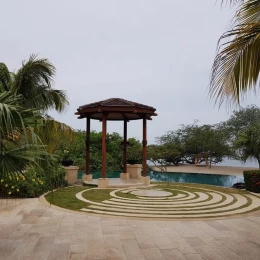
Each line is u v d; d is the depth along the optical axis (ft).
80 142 77.05
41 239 18.13
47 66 26.50
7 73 25.26
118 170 76.95
